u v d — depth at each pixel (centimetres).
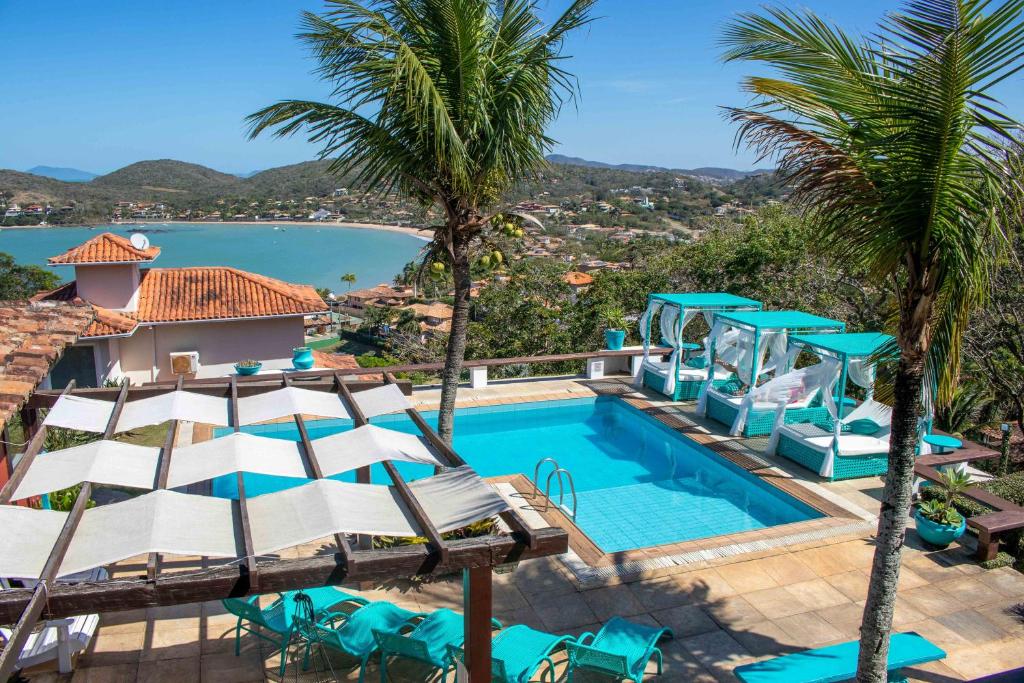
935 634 705
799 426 1253
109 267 1895
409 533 472
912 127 442
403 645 571
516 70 790
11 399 661
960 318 503
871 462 1153
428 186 827
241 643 659
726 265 2102
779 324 1293
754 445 1299
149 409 718
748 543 894
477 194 846
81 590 382
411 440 668
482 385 1666
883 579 527
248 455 589
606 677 608
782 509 1094
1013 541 880
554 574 813
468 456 1371
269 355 2070
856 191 499
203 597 404
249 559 412
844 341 1173
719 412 1434
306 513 486
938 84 425
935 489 988
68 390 773
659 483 1227
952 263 474
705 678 630
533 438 1481
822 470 1139
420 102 741
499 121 793
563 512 988
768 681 542
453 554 443
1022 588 797
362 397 795
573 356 1709
